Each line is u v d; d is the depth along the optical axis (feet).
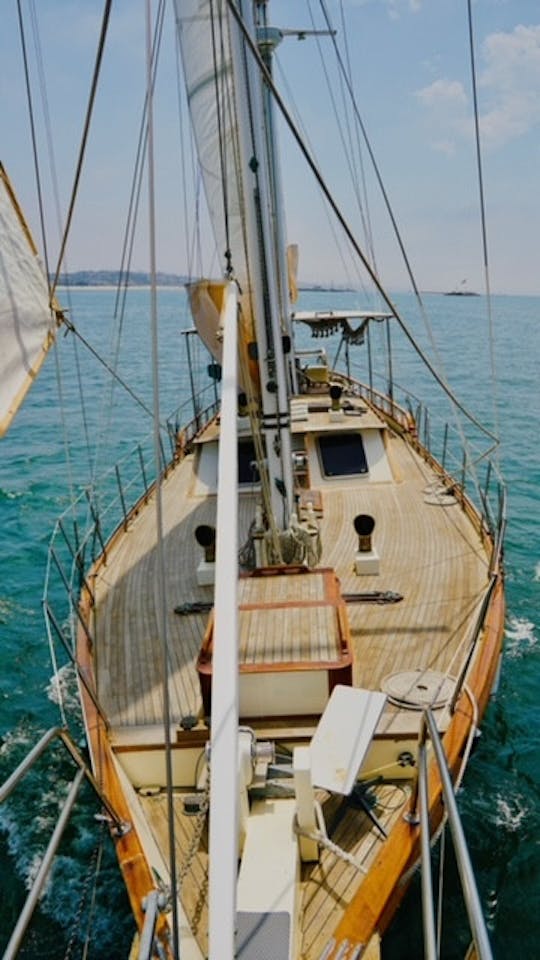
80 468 79.92
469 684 20.90
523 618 39.29
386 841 16.07
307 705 19.76
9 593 47.19
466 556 30.19
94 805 27.30
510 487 63.93
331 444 40.57
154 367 9.54
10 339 11.53
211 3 21.30
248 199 22.81
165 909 13.98
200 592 28.81
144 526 36.19
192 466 44.65
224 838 9.91
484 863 23.27
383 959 20.18
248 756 16.44
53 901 23.08
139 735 20.27
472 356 181.06
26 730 32.35
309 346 212.23
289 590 22.91
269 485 25.84
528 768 27.81
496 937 20.95
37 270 12.65
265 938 13.56
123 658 24.54
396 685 21.20
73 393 135.44
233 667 11.58
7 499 68.59
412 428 47.91
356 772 16.12
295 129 16.30
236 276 26.21
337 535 33.22
